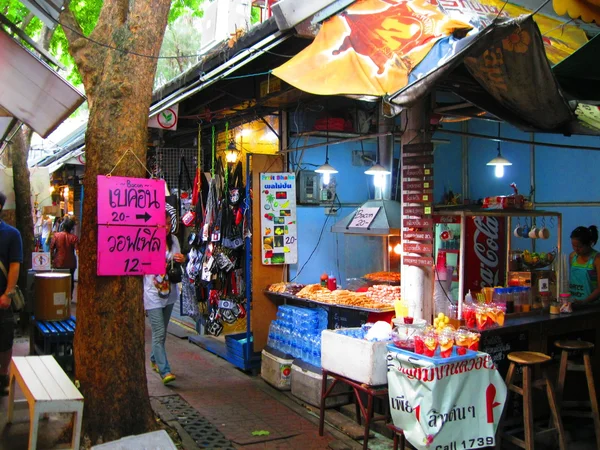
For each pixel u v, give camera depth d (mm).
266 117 8391
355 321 5934
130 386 4516
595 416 5000
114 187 4457
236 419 5594
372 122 7691
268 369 6688
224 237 7418
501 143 9156
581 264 6000
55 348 6504
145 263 4551
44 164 14672
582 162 8031
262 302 7250
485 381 4352
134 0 4641
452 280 5613
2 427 4938
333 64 4387
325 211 8680
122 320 4500
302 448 4949
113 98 4543
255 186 7195
